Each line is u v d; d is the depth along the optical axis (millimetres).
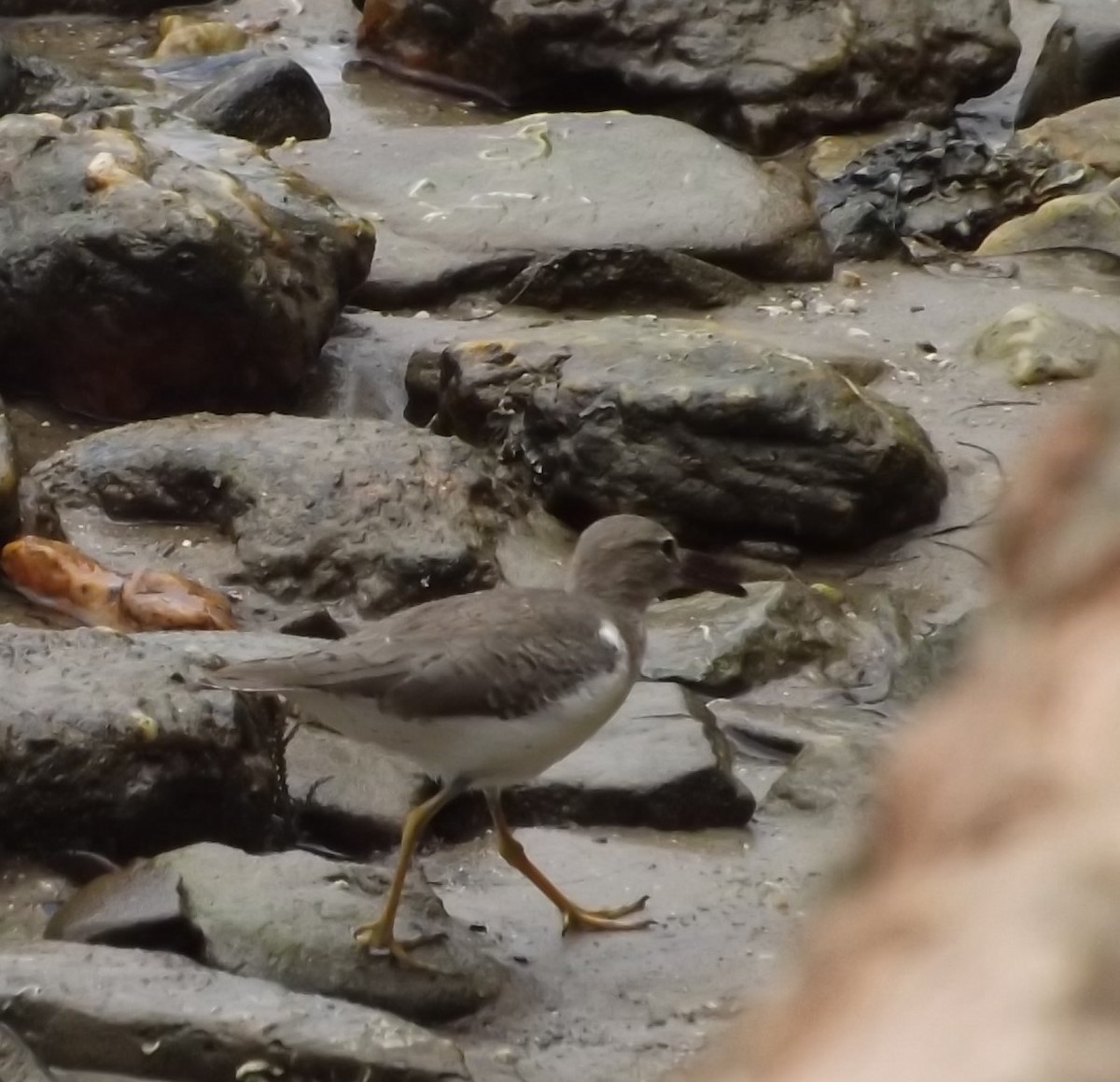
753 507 12273
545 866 9016
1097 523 1246
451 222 15633
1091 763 1166
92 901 7852
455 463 12133
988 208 17469
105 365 13141
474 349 13133
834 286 15914
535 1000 7863
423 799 9172
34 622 11078
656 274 15125
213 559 11625
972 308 15688
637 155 16641
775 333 14938
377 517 11656
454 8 19625
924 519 12641
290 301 13266
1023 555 1264
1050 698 1194
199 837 8641
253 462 11945
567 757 9500
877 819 1237
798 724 10383
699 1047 7570
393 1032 7012
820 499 12203
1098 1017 1113
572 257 14992
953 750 1205
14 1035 6727
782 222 16016
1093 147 18375
